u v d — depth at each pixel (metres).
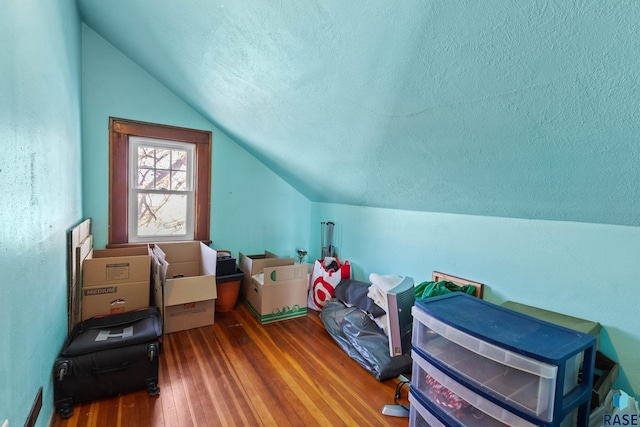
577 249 1.43
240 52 1.45
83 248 2.02
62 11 1.60
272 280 2.55
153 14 1.58
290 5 1.01
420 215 2.27
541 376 0.91
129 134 2.68
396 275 2.43
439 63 0.93
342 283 2.73
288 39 1.18
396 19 0.85
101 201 2.60
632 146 0.88
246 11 1.15
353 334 2.10
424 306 1.33
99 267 2.02
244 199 3.33
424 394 1.28
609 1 0.58
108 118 2.58
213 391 1.66
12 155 0.88
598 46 0.67
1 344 0.80
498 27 0.74
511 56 0.80
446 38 0.84
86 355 1.51
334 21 0.97
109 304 2.06
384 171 1.87
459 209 1.92
